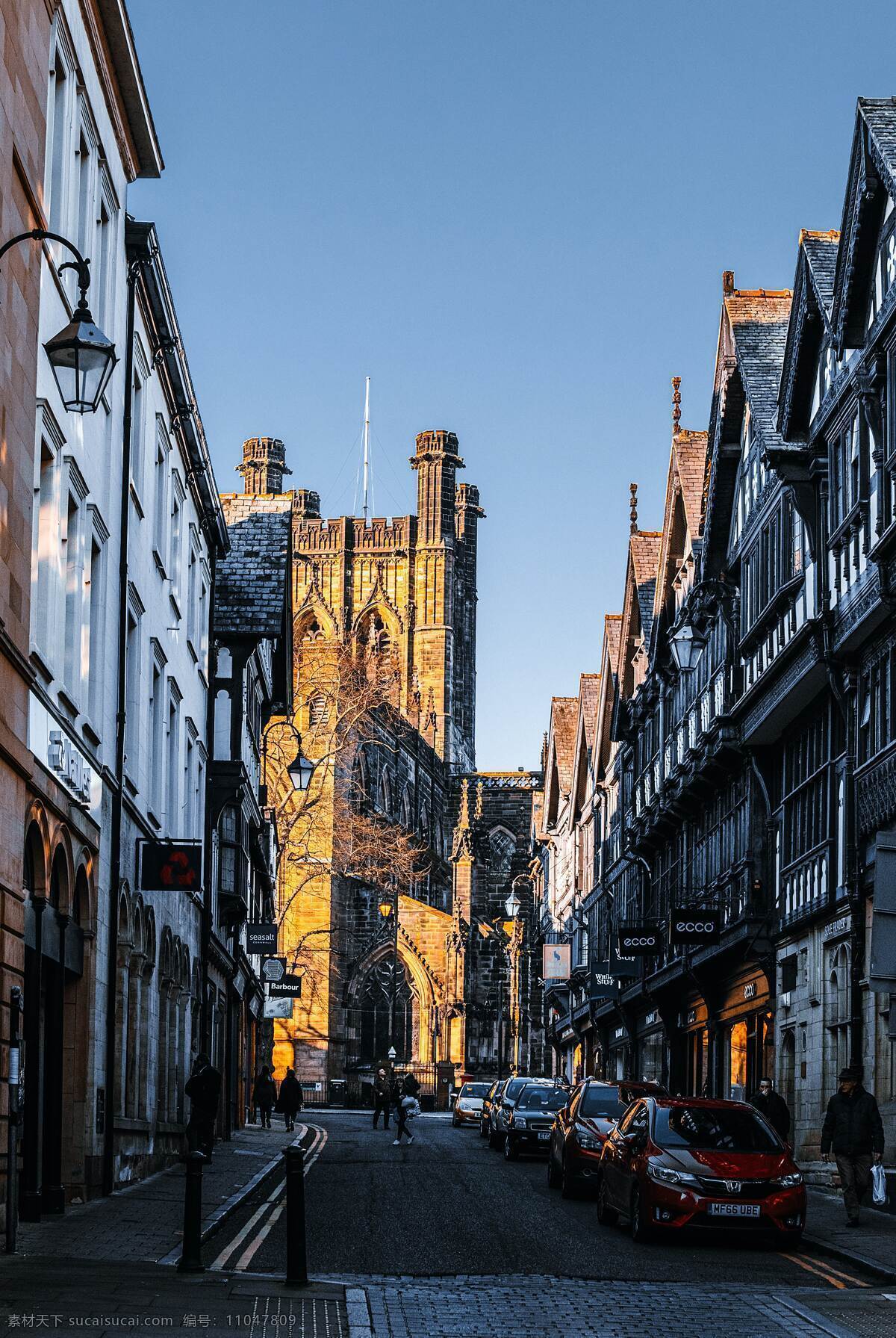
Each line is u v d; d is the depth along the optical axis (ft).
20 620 57.52
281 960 167.53
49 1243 56.90
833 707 96.53
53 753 64.03
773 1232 62.90
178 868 87.51
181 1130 106.22
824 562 95.96
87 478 72.95
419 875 271.28
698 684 133.18
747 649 115.55
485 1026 294.46
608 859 197.98
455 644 378.32
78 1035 73.15
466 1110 192.34
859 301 89.92
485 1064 292.61
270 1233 64.69
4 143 54.60
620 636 193.06
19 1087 54.65
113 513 81.00
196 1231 50.26
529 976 303.07
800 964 102.12
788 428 101.14
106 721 78.89
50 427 64.18
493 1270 55.42
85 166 73.82
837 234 100.63
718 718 115.44
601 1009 188.85
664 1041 152.97
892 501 82.48
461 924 289.94
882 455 85.71
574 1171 85.51
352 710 210.38
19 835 57.47
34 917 63.36
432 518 370.53
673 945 134.72
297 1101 161.58
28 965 63.67
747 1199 62.64
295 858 200.54
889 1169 79.71
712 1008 128.88
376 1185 91.61
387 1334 41.42
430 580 368.27
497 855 347.97
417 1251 60.23
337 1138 150.30
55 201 67.10
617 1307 47.24
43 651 64.39
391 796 314.96
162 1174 94.73
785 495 104.68
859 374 88.02
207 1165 100.48
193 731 118.42
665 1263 58.39
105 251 79.36
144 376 91.50
